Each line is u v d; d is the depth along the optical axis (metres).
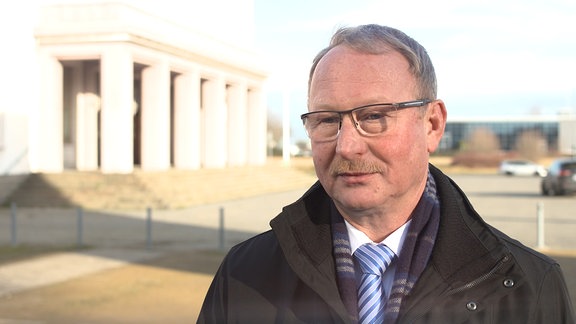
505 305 1.71
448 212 1.78
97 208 23.91
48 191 25.39
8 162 26.42
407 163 1.73
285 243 1.84
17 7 27.23
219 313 2.01
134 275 9.98
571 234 14.59
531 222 17.42
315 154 1.79
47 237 15.12
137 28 27.70
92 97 32.16
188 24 35.44
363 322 1.74
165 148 30.06
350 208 1.76
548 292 1.80
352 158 1.70
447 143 99.25
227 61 37.09
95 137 32.16
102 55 27.50
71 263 11.19
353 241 1.84
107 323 7.00
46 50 28.19
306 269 1.80
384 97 1.69
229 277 2.01
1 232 16.22
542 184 30.34
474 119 99.50
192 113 33.34
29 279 9.70
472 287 1.70
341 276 1.77
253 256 2.01
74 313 7.47
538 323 1.74
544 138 97.38
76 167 32.31
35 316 7.33
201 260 11.46
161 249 12.94
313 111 1.78
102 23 27.39
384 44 1.73
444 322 1.67
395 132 1.70
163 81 30.12
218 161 36.84
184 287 8.98
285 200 28.45
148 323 6.98
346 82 1.71
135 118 38.62
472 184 41.69
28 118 27.80
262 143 43.91
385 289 1.78
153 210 23.17
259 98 43.59
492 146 84.81
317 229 1.87
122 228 17.06
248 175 36.12
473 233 1.74
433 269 1.72
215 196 28.12
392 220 1.80
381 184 1.72
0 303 8.02
